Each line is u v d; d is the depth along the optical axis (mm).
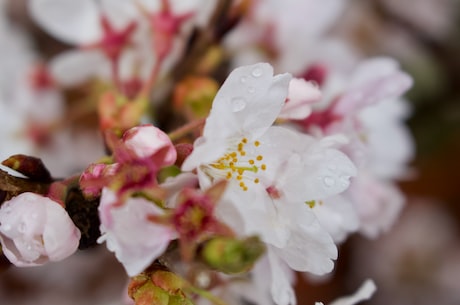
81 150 304
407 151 267
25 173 192
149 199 179
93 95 286
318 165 194
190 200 178
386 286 371
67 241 185
